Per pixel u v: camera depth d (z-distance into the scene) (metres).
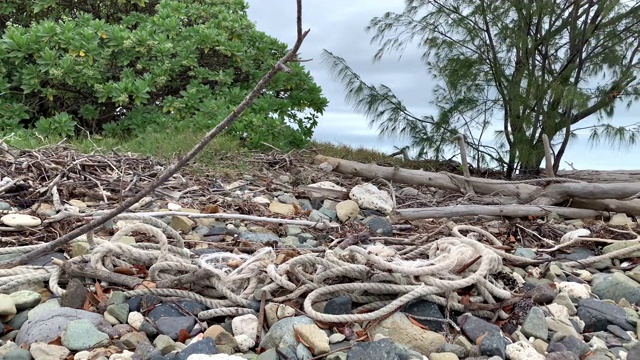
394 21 10.63
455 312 2.99
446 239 3.39
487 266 3.02
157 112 8.90
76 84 8.65
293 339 2.55
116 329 2.58
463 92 10.43
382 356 2.44
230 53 9.33
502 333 2.87
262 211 5.18
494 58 10.06
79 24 9.18
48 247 2.67
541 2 9.30
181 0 10.53
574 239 4.51
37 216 4.00
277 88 9.55
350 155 9.63
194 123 8.21
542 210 5.67
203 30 9.30
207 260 3.25
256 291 2.84
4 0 9.78
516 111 9.67
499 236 4.99
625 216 5.69
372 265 2.97
